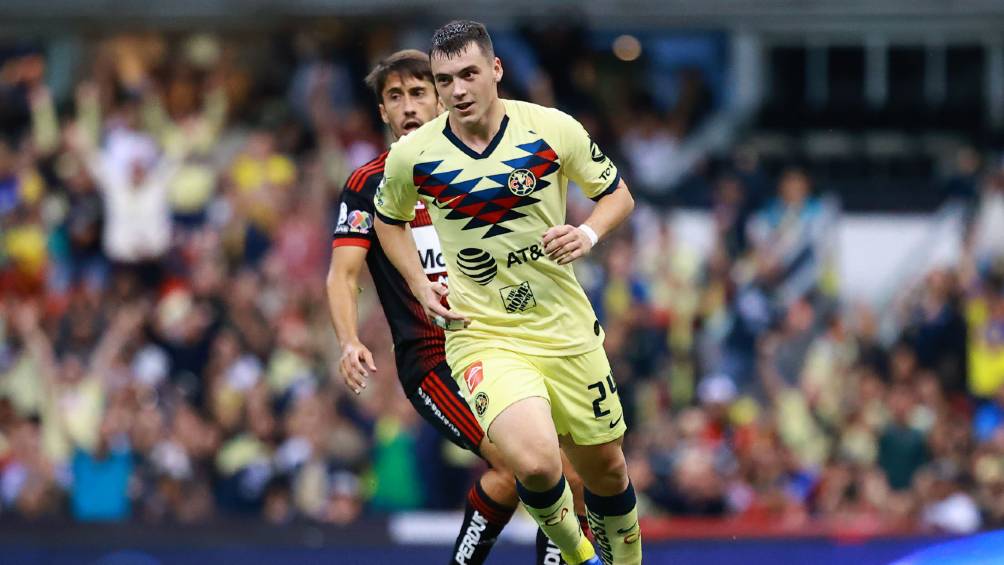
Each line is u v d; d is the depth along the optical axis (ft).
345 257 75.10
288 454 133.90
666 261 154.20
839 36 184.75
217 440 136.46
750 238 159.53
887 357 151.02
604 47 181.06
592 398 67.00
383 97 76.28
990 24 182.91
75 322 148.77
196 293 149.89
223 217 159.53
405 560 115.55
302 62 173.88
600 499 69.15
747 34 182.70
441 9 177.37
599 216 65.31
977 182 174.60
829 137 183.52
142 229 159.43
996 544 108.17
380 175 75.82
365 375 73.41
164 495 132.87
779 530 112.57
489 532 74.33
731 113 182.09
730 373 147.64
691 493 128.67
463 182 64.85
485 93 63.87
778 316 152.05
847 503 132.77
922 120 185.06
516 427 64.23
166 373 145.18
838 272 165.89
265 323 146.92
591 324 67.41
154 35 179.63
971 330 154.10
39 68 175.83
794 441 141.08
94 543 117.19
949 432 139.64
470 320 66.39
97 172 161.68
